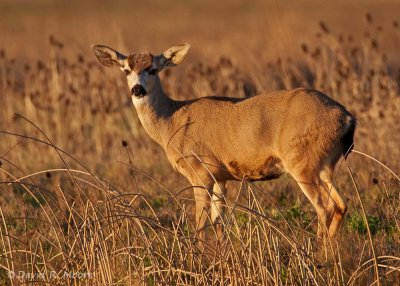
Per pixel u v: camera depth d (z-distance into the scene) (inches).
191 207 1318.9
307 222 1186.6
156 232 1046.4
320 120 1122.0
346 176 1379.2
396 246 1024.2
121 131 1962.4
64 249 1096.2
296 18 4239.7
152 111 1256.8
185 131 1222.3
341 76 1768.0
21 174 1606.8
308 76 2240.4
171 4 6274.6
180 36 3981.3
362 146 1553.9
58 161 1761.8
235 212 1237.1
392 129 1582.2
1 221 1232.8
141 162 1672.0
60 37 3890.3
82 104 2026.3
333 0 5492.1
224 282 948.6
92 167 1685.5
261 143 1162.6
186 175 1235.2
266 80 2011.6
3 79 2121.1
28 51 3449.8
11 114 2000.5
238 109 1190.3
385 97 1724.9
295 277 965.8
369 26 3764.8
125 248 972.6
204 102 1227.9
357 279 959.6
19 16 5492.1
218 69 1991.9
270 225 964.0
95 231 982.4
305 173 1131.3
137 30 4416.8
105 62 1296.8
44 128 1983.3
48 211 1254.3
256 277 942.4
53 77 2048.5
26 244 1037.8
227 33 3900.1
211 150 1205.1
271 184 1373.0
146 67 1251.2
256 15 5022.1
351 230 1133.1
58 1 6574.8
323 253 1019.9
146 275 964.6
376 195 1266.0
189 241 978.7
